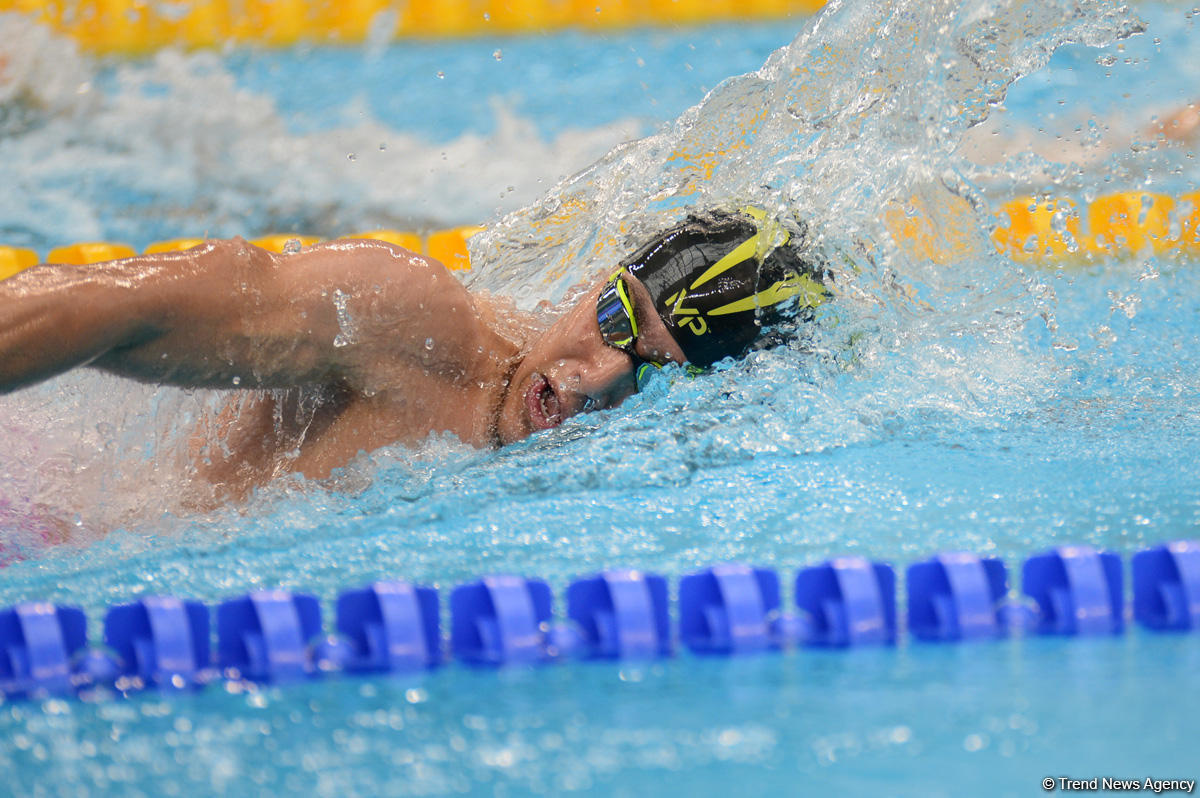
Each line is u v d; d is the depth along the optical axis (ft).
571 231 31.22
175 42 75.41
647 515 20.47
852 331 25.91
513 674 14.48
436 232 53.01
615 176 32.48
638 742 11.95
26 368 16.74
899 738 11.89
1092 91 61.16
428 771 11.27
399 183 59.67
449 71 76.18
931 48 28.76
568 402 23.45
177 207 55.11
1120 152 52.85
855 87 29.94
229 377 19.70
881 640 15.71
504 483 21.95
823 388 25.50
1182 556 16.67
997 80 28.91
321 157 62.39
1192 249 43.60
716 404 24.48
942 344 27.86
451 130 67.00
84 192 55.67
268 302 19.56
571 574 17.47
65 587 17.56
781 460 23.47
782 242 24.77
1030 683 13.64
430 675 14.51
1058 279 40.88
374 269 21.17
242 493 21.20
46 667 14.58
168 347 18.56
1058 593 16.62
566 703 13.28
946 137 28.68
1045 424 25.48
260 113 68.03
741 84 32.45
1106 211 47.19
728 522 20.01
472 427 22.85
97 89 67.92
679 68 75.46
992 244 29.17
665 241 24.21
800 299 24.56
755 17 84.02
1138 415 26.23
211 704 13.50
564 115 68.85
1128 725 12.13
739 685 13.82
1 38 67.77
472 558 18.35
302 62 76.43
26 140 61.26
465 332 22.71
